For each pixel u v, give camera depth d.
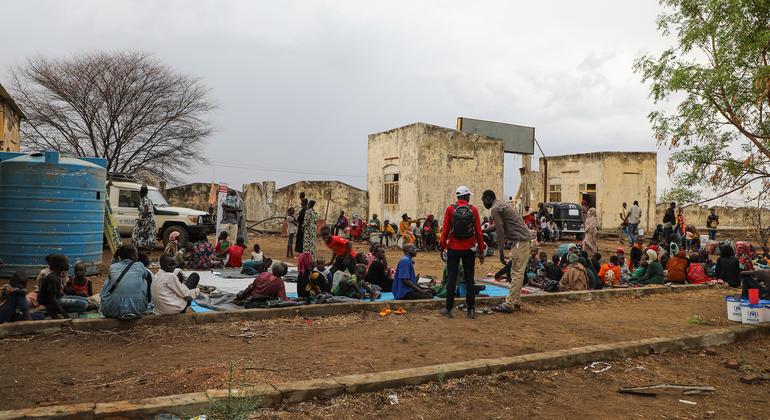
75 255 10.07
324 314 7.52
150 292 6.70
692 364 5.90
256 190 30.06
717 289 11.48
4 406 3.86
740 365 5.87
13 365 4.89
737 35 8.42
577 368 5.48
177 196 30.11
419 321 7.35
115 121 27.75
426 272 13.77
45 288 6.35
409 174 21.98
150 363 5.02
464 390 4.63
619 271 11.34
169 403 3.77
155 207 15.93
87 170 10.24
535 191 35.50
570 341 6.40
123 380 4.48
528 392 4.72
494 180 23.80
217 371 4.70
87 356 5.25
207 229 16.58
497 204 8.34
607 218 31.55
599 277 10.95
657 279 11.55
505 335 6.63
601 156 31.70
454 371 4.87
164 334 6.16
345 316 7.48
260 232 27.50
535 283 10.74
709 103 8.57
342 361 5.23
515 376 5.05
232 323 6.82
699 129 8.77
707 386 5.06
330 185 27.69
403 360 5.34
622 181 31.81
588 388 4.95
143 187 14.03
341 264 9.65
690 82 8.56
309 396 4.20
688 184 9.11
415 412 4.14
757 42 8.04
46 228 9.70
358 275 8.62
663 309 8.93
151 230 14.01
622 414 4.33
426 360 5.38
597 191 31.91
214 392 4.02
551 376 5.18
